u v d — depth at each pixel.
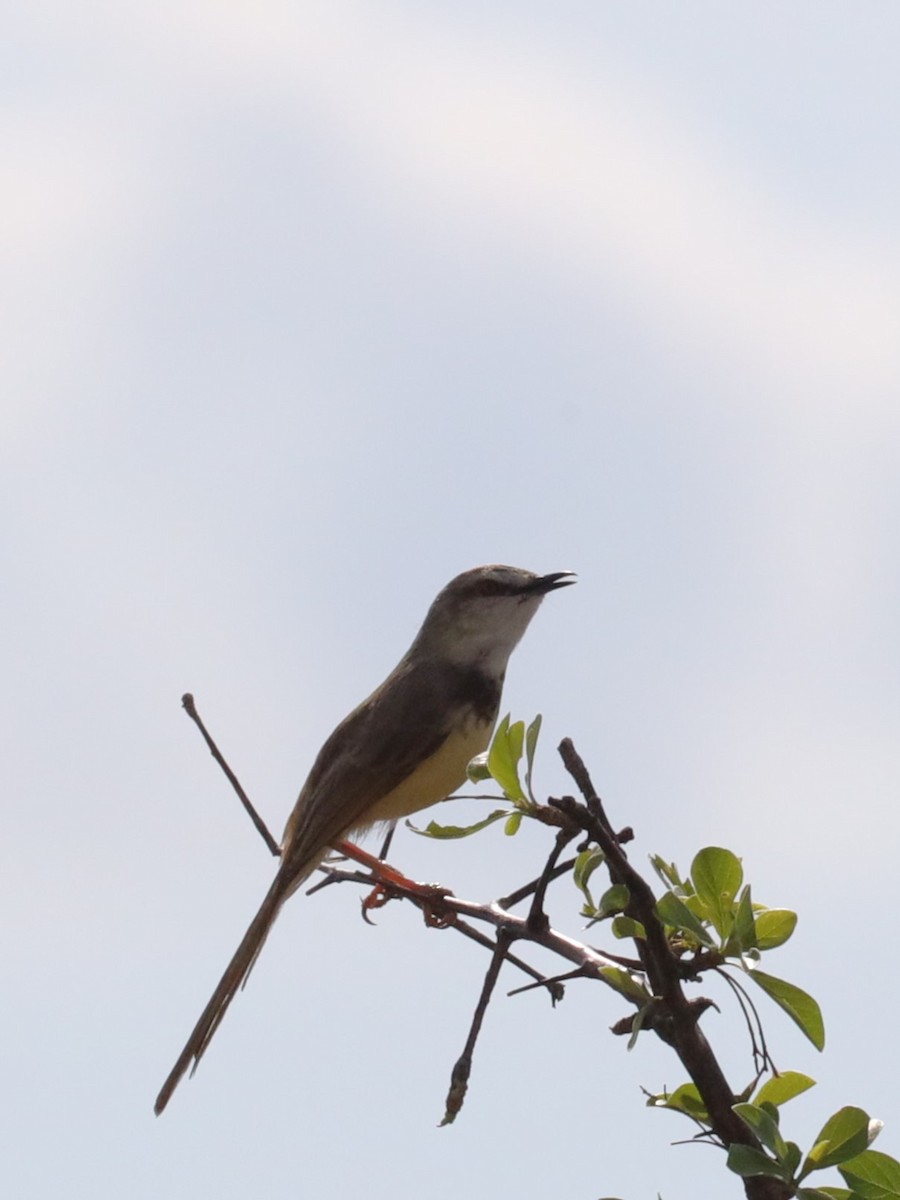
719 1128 6.71
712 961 7.02
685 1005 6.77
